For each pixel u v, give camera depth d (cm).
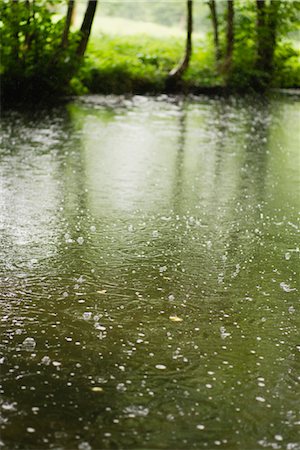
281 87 2041
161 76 1773
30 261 536
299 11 1983
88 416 330
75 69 1533
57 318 437
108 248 578
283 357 402
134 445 309
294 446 315
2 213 663
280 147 1120
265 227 665
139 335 420
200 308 466
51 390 351
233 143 1136
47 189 766
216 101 1692
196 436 319
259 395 358
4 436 309
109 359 387
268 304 479
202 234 633
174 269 538
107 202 725
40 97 1509
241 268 548
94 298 472
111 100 1574
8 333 411
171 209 712
